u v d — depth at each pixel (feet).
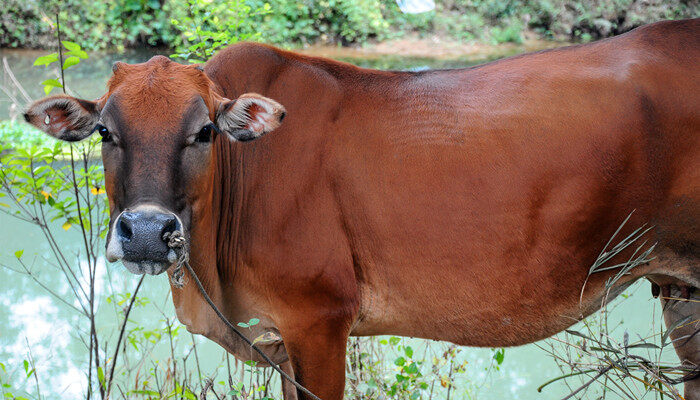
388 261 11.95
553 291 12.00
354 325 12.48
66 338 18.72
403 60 43.88
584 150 11.59
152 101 10.38
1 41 46.39
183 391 13.38
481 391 17.26
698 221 11.84
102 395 13.12
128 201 10.16
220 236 12.01
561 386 17.56
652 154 11.64
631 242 11.89
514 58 12.54
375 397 14.10
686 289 12.59
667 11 48.24
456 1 50.14
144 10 47.73
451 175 11.74
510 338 12.35
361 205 11.85
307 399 12.02
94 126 11.02
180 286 10.95
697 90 11.64
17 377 17.04
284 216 11.74
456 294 11.98
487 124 11.77
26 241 23.35
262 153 11.89
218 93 12.14
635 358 12.00
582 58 12.14
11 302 20.30
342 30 47.34
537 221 11.68
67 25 47.09
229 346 12.71
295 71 12.21
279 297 11.83
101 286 20.72
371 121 11.96
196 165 10.63
